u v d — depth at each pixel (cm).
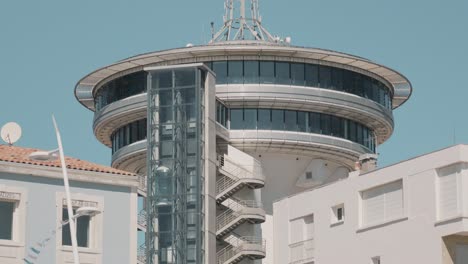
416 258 7125
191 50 10225
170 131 9694
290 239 8238
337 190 7856
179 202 9500
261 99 10262
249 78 10319
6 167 5856
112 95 10681
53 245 5909
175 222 9469
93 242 6022
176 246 9406
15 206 5878
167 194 9538
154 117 9756
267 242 9731
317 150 10444
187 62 10319
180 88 9750
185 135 9644
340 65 10538
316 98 10375
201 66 9762
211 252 9456
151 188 9594
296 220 8219
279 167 10431
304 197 8162
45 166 5947
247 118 10350
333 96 10444
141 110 10375
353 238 7644
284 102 10312
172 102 9738
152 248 9456
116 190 6138
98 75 10656
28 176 5916
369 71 10700
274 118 10381
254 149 10331
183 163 9594
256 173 9700
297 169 10488
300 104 10356
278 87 10300
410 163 7256
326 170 10606
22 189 5888
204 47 10238
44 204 5925
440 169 7044
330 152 10500
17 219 5866
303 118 10456
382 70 10694
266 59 10344
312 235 8081
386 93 11006
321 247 7919
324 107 10438
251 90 10262
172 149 9638
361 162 8306
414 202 7188
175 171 9581
